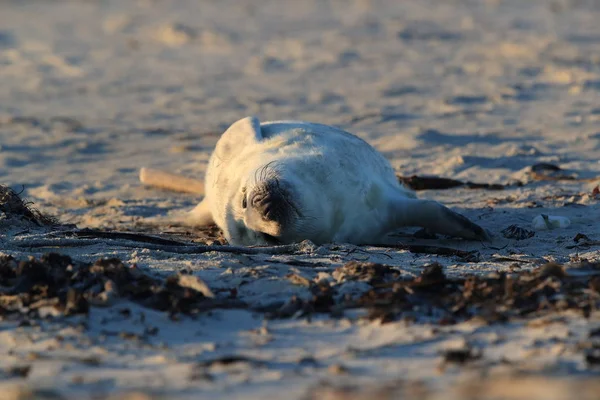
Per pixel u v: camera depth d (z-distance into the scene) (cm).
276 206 2497
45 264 2170
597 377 1418
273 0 12700
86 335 1827
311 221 2581
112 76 7500
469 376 1461
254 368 1600
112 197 3900
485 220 3102
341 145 2845
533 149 4334
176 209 3609
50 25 10794
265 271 2209
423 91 6241
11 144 5131
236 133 2952
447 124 5138
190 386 1491
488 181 3841
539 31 8869
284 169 2586
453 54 7769
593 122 4969
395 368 1562
